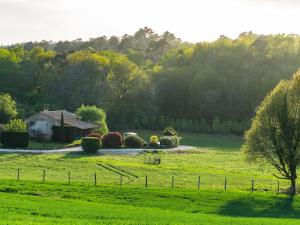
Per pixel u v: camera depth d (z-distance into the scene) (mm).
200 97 156500
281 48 165250
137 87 149250
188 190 46469
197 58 177125
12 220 29125
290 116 50500
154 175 62719
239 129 142750
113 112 143750
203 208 41000
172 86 163125
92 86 143125
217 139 133000
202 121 147750
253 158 51938
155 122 149125
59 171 63906
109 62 150875
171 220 33500
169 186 53000
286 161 51250
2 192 42219
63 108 141750
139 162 78312
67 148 93938
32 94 151250
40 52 174250
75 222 30109
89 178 58281
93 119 116375
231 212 40312
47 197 41344
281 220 35781
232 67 162375
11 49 189500
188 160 85438
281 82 53125
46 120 103938
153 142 104812
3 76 151750
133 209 37906
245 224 33062
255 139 51594
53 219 30766
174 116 161500
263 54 165750
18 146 89812
